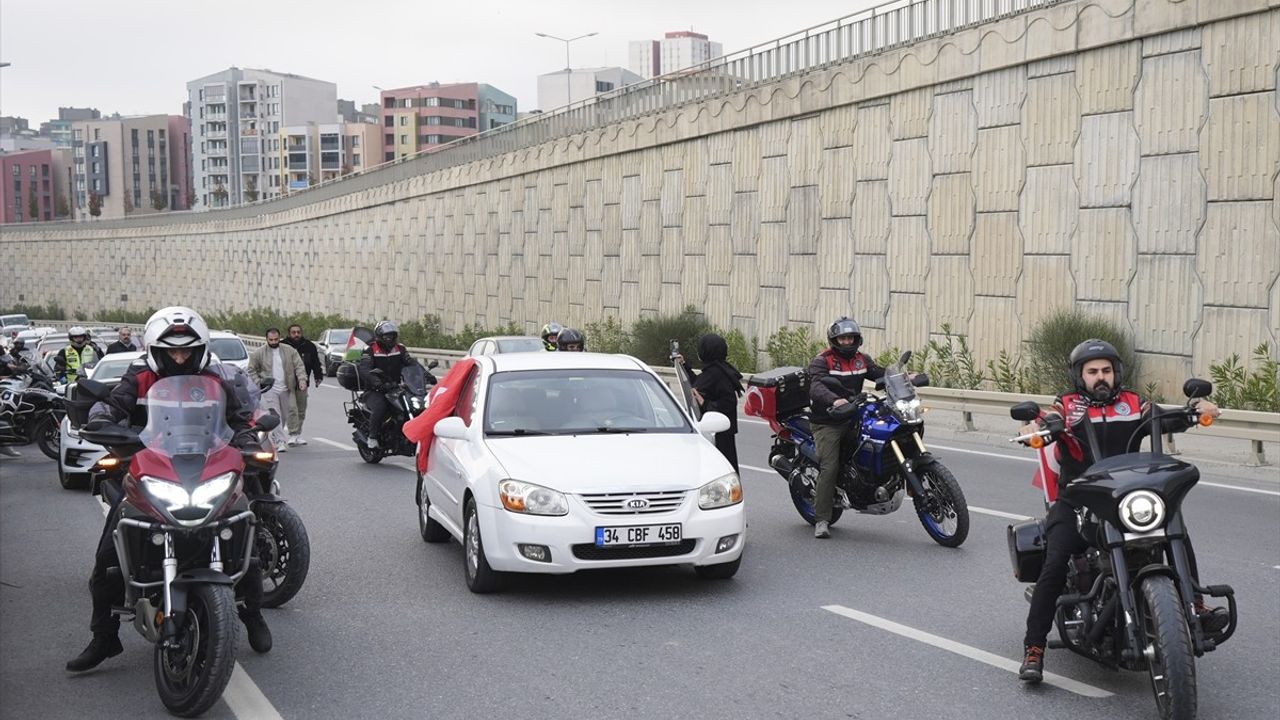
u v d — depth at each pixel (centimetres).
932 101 2553
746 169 3253
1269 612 761
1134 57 2081
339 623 770
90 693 637
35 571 977
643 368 972
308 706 605
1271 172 1853
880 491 1015
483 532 818
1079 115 2194
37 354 2570
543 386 929
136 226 9669
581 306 4275
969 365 2384
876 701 595
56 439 1836
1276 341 1850
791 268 3064
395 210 6022
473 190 5166
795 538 1040
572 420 900
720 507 818
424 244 5700
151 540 608
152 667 685
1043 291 2286
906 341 2656
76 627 785
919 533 1056
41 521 1244
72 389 657
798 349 2945
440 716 586
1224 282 1931
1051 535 601
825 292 2934
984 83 2409
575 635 731
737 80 3300
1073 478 601
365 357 1616
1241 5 1877
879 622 749
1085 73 2178
